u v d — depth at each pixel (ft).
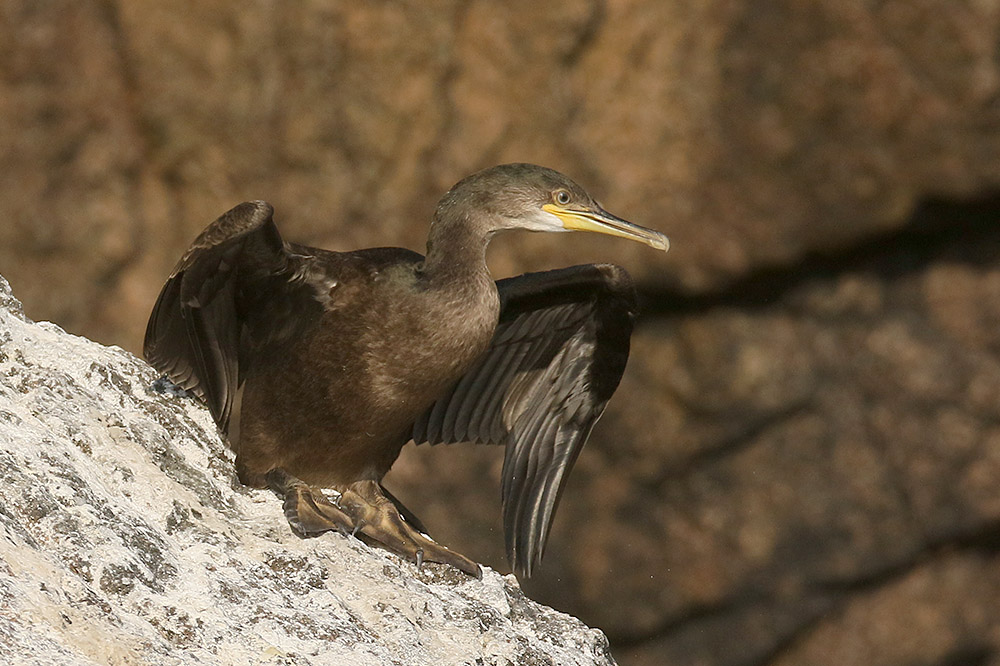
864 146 50.24
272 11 49.70
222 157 50.47
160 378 22.31
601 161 50.49
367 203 50.49
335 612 18.16
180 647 15.72
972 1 49.34
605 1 50.06
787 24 50.11
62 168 50.24
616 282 24.48
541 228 24.06
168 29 50.01
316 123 50.06
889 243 51.31
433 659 18.37
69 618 14.52
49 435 17.84
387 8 49.70
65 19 50.26
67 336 21.66
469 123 50.44
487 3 49.96
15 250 50.01
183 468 20.21
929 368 51.31
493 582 21.59
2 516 15.48
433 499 50.26
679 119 50.39
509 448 25.62
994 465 51.19
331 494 23.12
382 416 22.50
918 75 49.80
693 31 50.24
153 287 50.72
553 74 50.29
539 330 25.36
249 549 18.76
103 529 16.38
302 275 22.47
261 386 22.74
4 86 50.03
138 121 50.60
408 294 22.29
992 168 49.73
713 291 51.11
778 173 50.49
